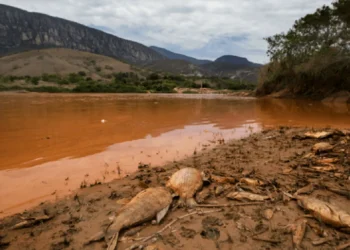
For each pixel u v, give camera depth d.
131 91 63.06
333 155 6.79
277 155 7.33
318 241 3.30
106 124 12.41
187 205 4.38
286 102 29.86
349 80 30.58
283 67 40.75
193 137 10.02
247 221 3.82
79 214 4.13
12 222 3.91
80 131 10.62
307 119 15.25
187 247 3.22
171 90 72.25
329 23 34.56
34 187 5.21
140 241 3.37
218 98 38.88
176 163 6.83
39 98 30.66
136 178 5.73
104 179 5.69
